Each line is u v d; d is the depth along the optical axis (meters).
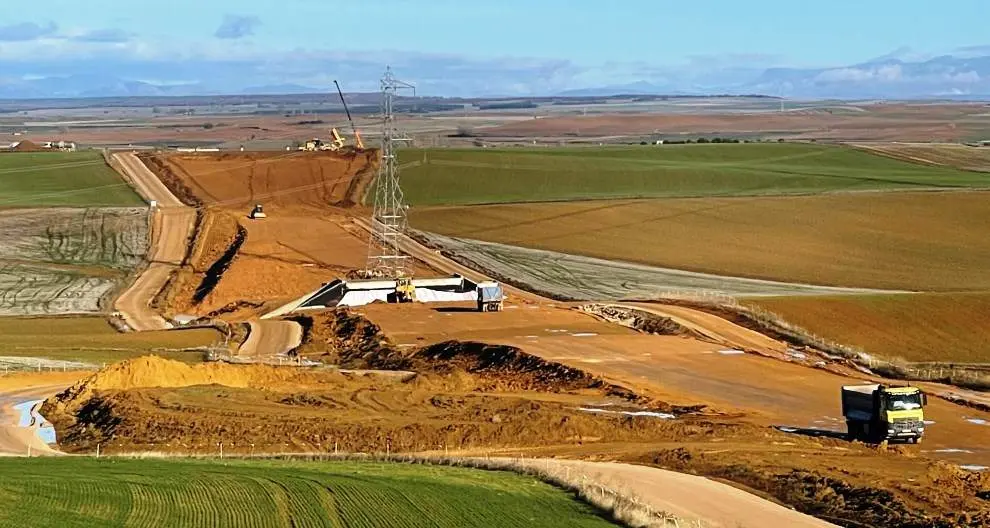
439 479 34.06
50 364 67.69
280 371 60.34
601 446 44.94
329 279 108.00
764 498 35.22
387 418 48.78
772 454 42.09
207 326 88.94
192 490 30.00
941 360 76.31
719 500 34.28
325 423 46.84
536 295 99.69
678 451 42.62
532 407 51.91
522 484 34.22
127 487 29.81
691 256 117.69
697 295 94.62
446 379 61.09
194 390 54.25
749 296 92.31
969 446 47.28
